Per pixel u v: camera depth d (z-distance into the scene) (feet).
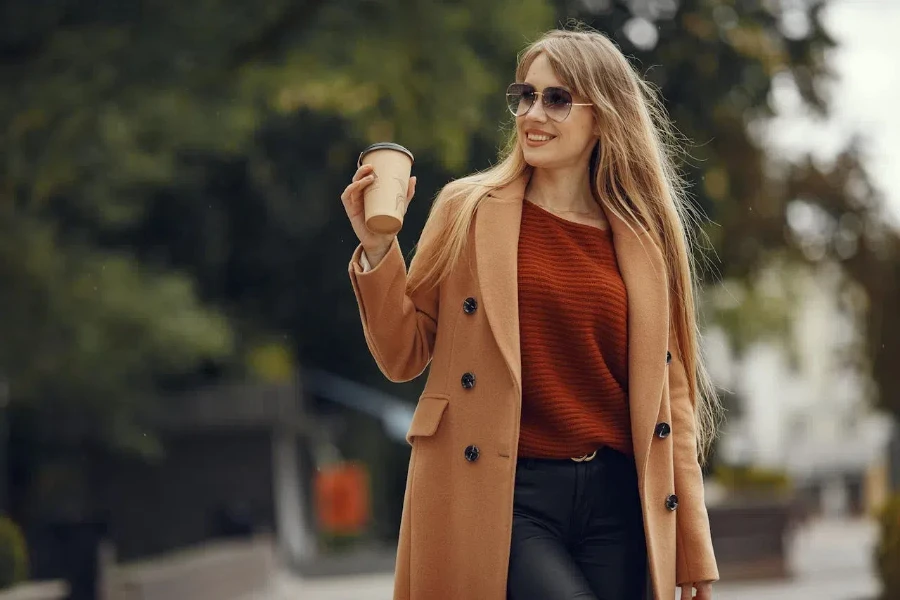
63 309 69.31
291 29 68.18
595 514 14.35
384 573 96.02
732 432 127.24
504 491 14.06
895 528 54.49
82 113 65.26
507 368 14.14
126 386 78.48
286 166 81.56
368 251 14.25
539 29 67.00
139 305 71.36
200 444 110.22
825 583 72.90
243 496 110.42
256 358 112.27
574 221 14.84
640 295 14.65
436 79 64.13
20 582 37.40
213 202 88.07
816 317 256.93
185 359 73.87
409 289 14.78
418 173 73.36
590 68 14.78
